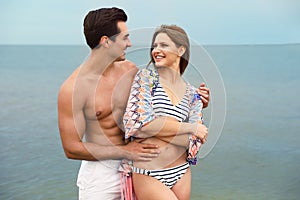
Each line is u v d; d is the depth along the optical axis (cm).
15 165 752
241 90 1255
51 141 898
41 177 701
